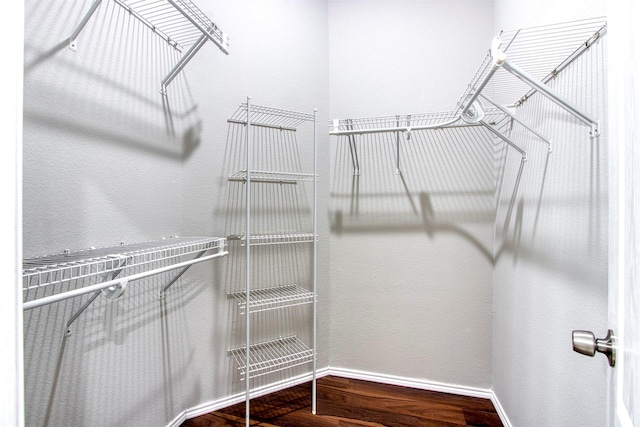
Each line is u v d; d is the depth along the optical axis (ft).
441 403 5.21
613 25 1.49
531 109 3.84
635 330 1.17
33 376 2.76
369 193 5.93
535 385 3.66
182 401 4.55
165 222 4.20
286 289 5.57
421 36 5.60
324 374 6.07
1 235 0.95
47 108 2.82
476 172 5.39
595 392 2.50
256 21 5.25
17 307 1.04
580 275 2.74
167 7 3.78
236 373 5.15
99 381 3.36
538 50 2.84
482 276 5.39
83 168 3.14
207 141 4.77
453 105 5.44
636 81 1.16
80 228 3.12
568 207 2.95
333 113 6.11
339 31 6.07
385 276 5.86
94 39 3.22
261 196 5.37
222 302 4.99
